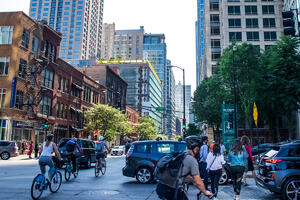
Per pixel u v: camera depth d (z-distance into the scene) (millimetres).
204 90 46625
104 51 182625
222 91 36125
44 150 8000
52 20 137000
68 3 137500
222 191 9453
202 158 9016
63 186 9883
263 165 8125
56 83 37688
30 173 13570
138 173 11055
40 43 34375
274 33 55406
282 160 7523
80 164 17125
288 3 39562
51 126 36000
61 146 16750
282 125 43312
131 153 11344
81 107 45406
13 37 30469
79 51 132875
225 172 11109
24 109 30906
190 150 3992
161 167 3803
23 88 31016
